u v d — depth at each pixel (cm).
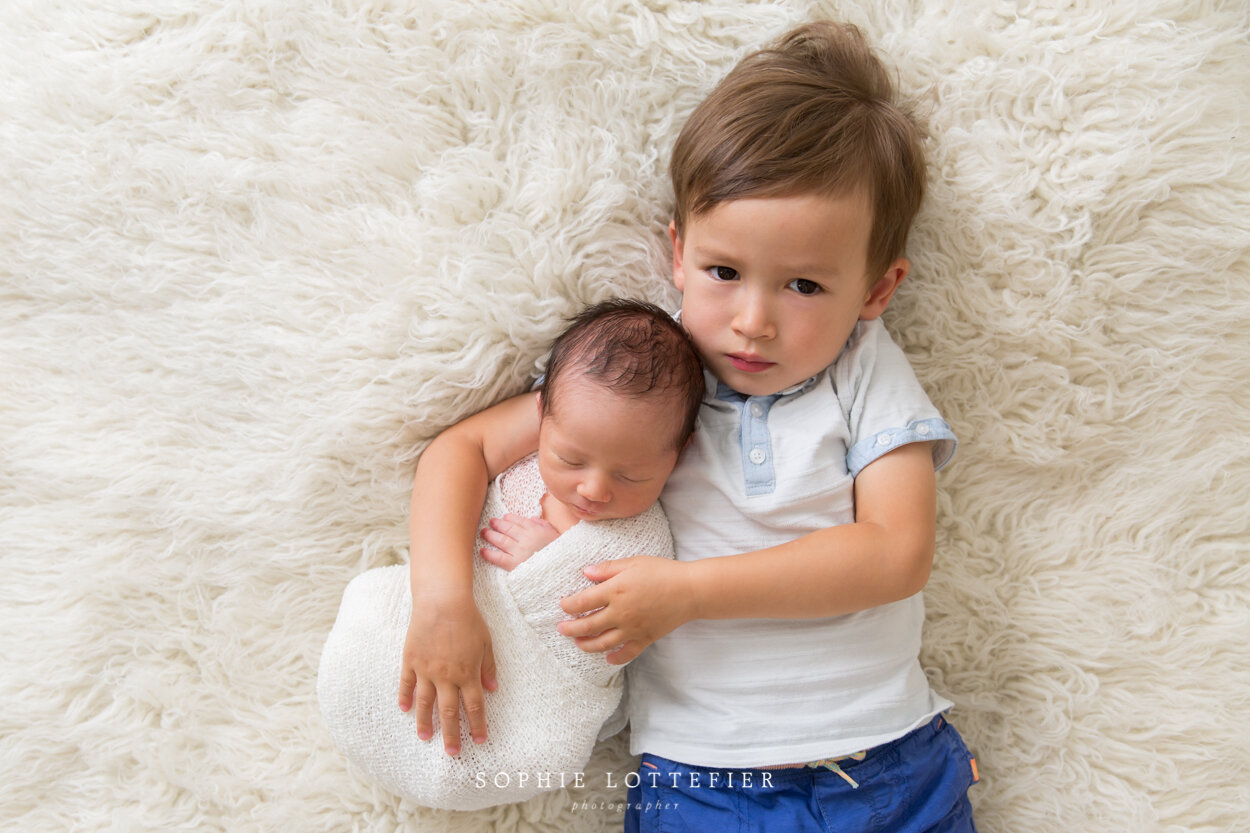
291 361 105
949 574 115
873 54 105
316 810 108
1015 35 106
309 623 110
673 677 104
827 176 93
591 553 100
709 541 104
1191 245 107
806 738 99
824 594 96
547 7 105
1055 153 106
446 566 98
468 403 107
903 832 100
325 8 105
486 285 105
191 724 108
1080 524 114
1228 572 114
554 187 104
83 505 107
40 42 105
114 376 107
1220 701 112
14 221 105
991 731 117
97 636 107
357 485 108
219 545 108
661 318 99
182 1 105
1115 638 113
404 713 100
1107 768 114
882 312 110
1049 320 109
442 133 106
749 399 105
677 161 103
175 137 105
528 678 100
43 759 106
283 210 105
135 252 106
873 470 101
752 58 105
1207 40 104
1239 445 112
